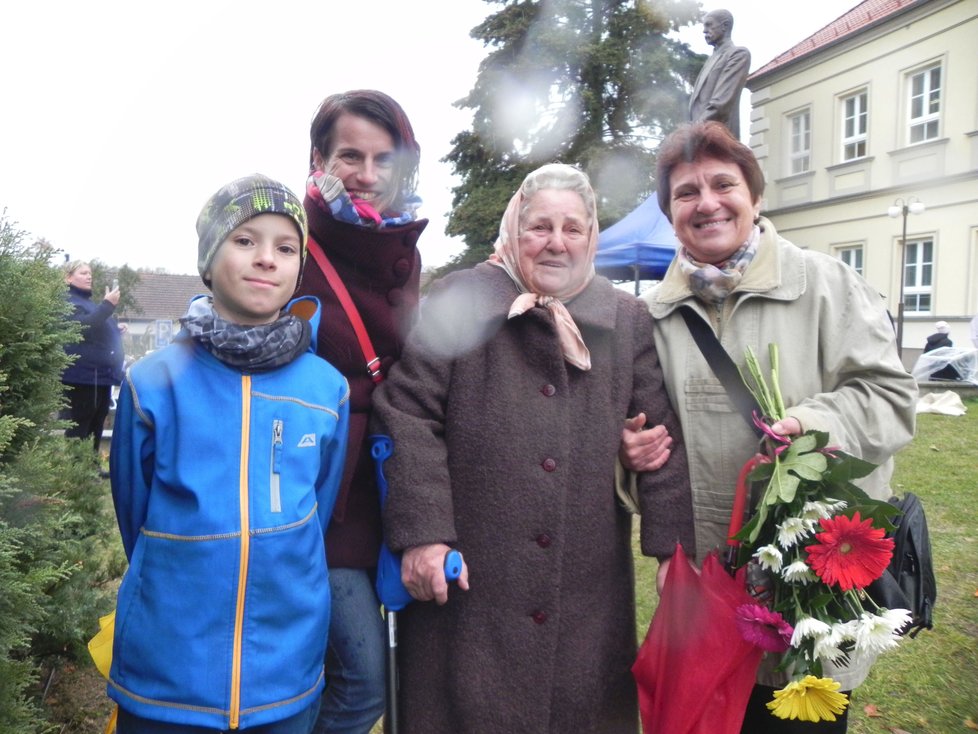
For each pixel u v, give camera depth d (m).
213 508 1.51
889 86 17.55
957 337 16.39
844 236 18.91
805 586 1.59
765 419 1.73
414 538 1.70
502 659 1.75
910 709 2.82
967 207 16.19
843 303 1.78
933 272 16.88
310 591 1.61
